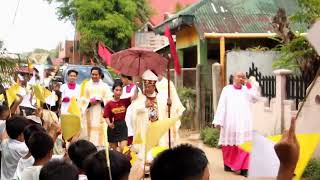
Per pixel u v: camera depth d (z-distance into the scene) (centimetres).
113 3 2988
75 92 1053
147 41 2912
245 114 977
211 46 1639
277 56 1345
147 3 3212
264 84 1232
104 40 2938
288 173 221
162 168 246
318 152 830
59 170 325
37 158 422
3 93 860
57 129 528
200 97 1537
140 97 899
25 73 1178
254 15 1570
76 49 3950
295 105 1078
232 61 1373
